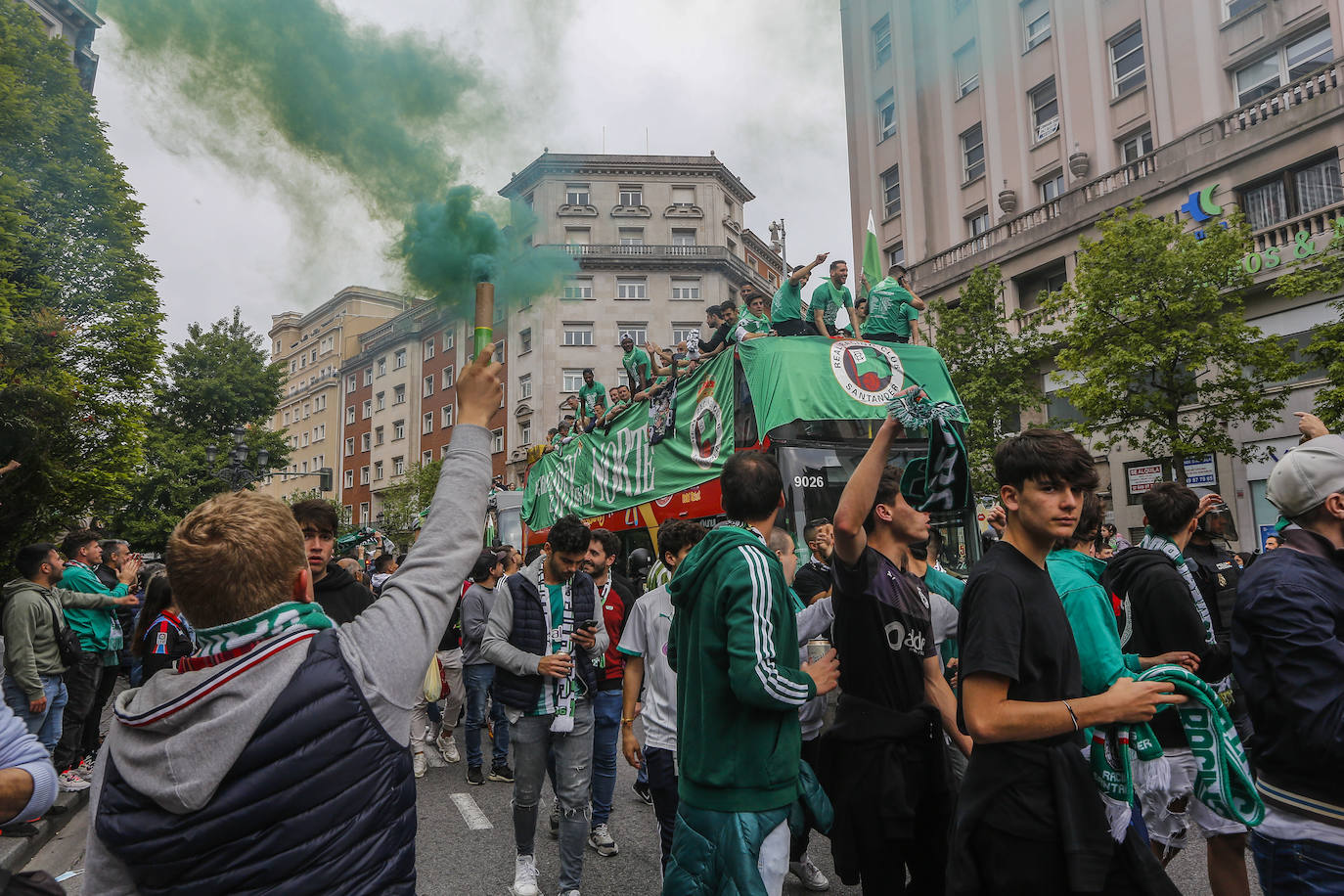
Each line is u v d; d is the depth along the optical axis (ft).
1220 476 53.88
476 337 6.04
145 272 52.80
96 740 25.20
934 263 79.15
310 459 174.81
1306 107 50.57
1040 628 7.17
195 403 101.91
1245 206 55.16
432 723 29.96
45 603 19.81
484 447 5.82
